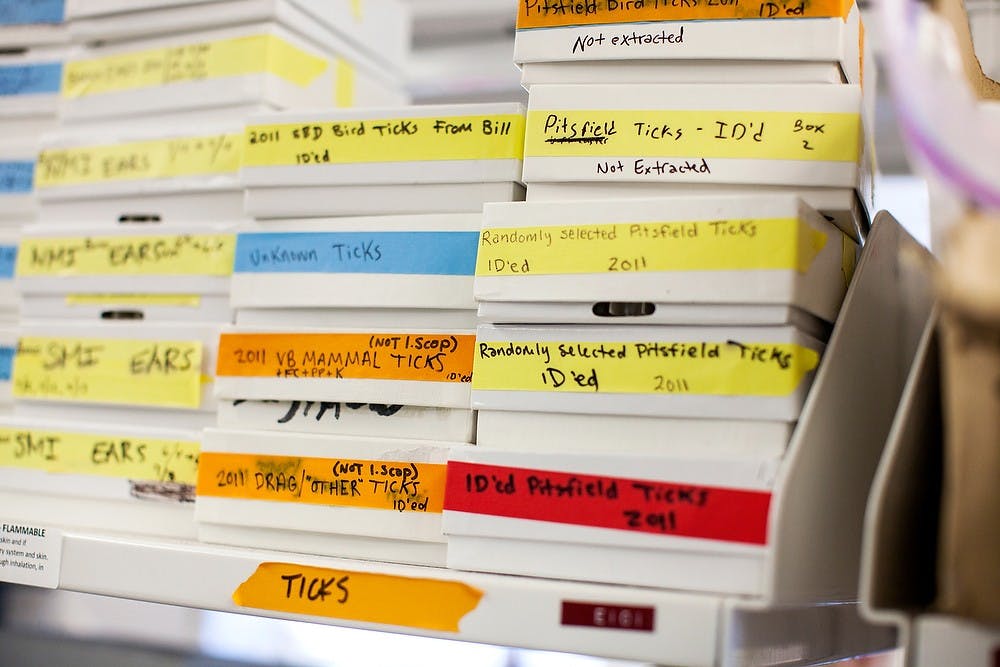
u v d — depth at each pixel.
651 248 0.80
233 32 1.12
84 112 1.19
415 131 0.95
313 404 0.95
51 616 1.35
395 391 0.91
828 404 0.78
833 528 0.80
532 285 0.84
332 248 0.96
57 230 1.15
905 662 0.63
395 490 0.88
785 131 0.82
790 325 0.77
